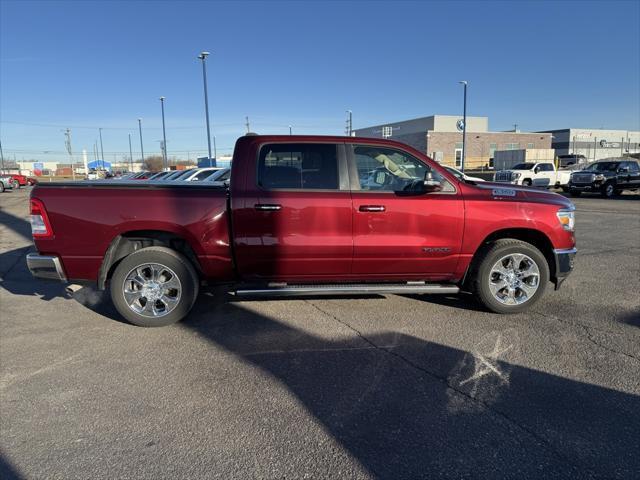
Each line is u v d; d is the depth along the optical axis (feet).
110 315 16.84
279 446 8.98
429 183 15.10
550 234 16.01
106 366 12.56
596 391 10.97
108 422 9.86
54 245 14.66
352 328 15.15
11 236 37.65
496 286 16.20
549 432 9.36
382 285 16.08
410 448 8.89
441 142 187.32
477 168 187.32
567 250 16.30
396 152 15.75
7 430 9.59
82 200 14.57
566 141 270.67
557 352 13.15
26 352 13.55
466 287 17.11
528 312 16.60
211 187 15.39
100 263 14.88
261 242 15.02
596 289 19.54
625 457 8.57
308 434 9.37
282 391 11.12
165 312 15.37
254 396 10.89
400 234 15.37
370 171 15.64
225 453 8.80
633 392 10.91
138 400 10.75
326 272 15.64
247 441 9.16
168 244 15.76
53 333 15.05
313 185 15.29
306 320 15.94
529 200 16.03
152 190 14.89
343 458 8.61
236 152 15.34
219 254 15.23
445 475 8.14
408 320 15.87
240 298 18.47
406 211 15.28
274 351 13.43
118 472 8.27
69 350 13.66
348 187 15.39
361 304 17.65
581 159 176.04
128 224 14.66
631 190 88.22
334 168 15.42
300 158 15.38
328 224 15.07
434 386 11.28
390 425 9.65
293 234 15.03
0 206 67.56
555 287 16.71
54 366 12.59
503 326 15.23
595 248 29.27
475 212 15.57
